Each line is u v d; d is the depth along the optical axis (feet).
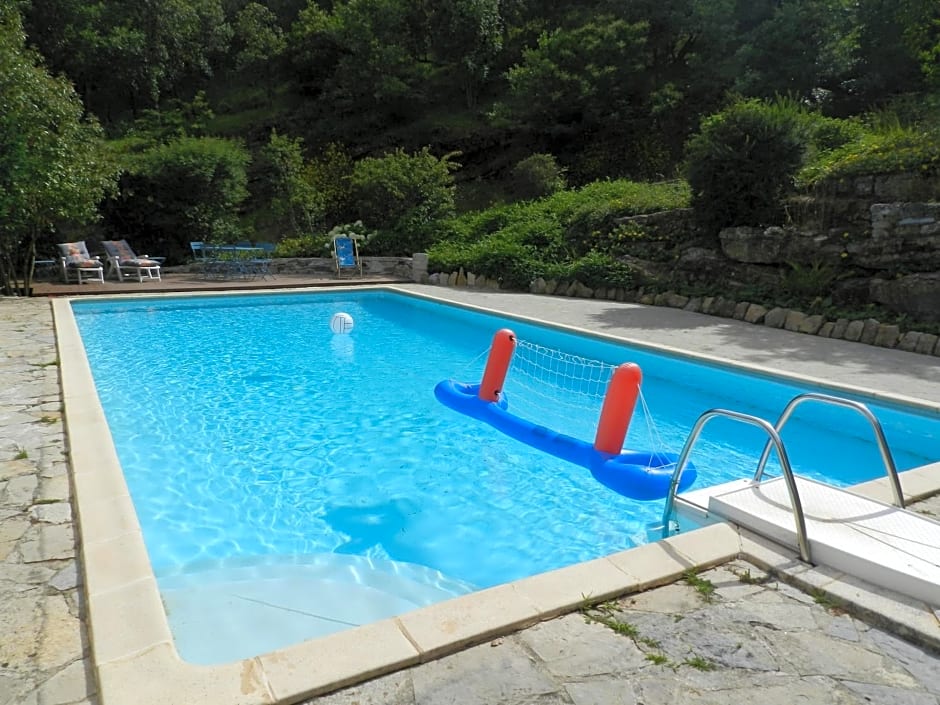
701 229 37.58
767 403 21.86
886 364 22.75
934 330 25.39
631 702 6.41
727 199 35.01
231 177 61.05
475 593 8.29
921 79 52.70
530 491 14.97
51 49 79.71
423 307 40.93
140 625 7.48
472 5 80.89
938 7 41.91
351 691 6.57
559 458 16.57
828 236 30.94
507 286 44.42
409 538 12.83
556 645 7.34
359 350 29.01
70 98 38.83
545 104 68.95
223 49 100.73
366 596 10.59
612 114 68.39
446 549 12.44
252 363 26.32
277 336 31.81
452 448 17.49
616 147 68.54
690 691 6.58
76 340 24.47
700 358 23.90
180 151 57.82
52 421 15.29
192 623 9.59
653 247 40.16
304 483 15.31
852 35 55.47
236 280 48.34
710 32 64.44
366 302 43.24
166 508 13.94
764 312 30.89
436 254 49.90
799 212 32.40
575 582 8.56
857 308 28.58
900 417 18.21
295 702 6.40
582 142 71.77
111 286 42.91
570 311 34.50
